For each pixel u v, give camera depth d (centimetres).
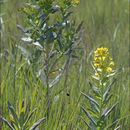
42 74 187
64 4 181
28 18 182
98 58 166
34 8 181
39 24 182
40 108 178
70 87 193
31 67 191
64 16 184
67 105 185
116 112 185
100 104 167
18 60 201
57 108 181
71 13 184
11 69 197
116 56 216
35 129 162
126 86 198
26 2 185
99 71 167
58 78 188
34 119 170
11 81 194
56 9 182
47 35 182
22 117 163
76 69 208
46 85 185
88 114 167
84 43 215
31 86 192
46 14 181
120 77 196
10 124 165
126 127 184
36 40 182
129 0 349
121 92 193
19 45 195
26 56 193
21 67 194
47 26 183
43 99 183
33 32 182
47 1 180
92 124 168
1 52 216
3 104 184
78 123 175
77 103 180
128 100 198
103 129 169
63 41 186
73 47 196
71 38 186
